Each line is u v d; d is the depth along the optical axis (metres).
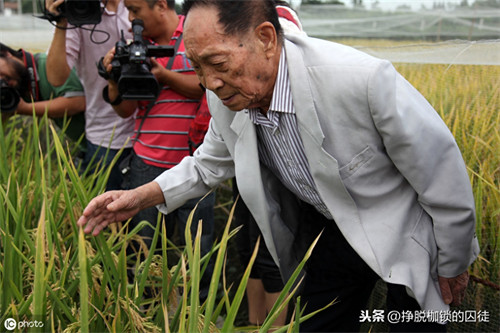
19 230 1.74
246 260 2.75
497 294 2.37
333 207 1.74
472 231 1.75
